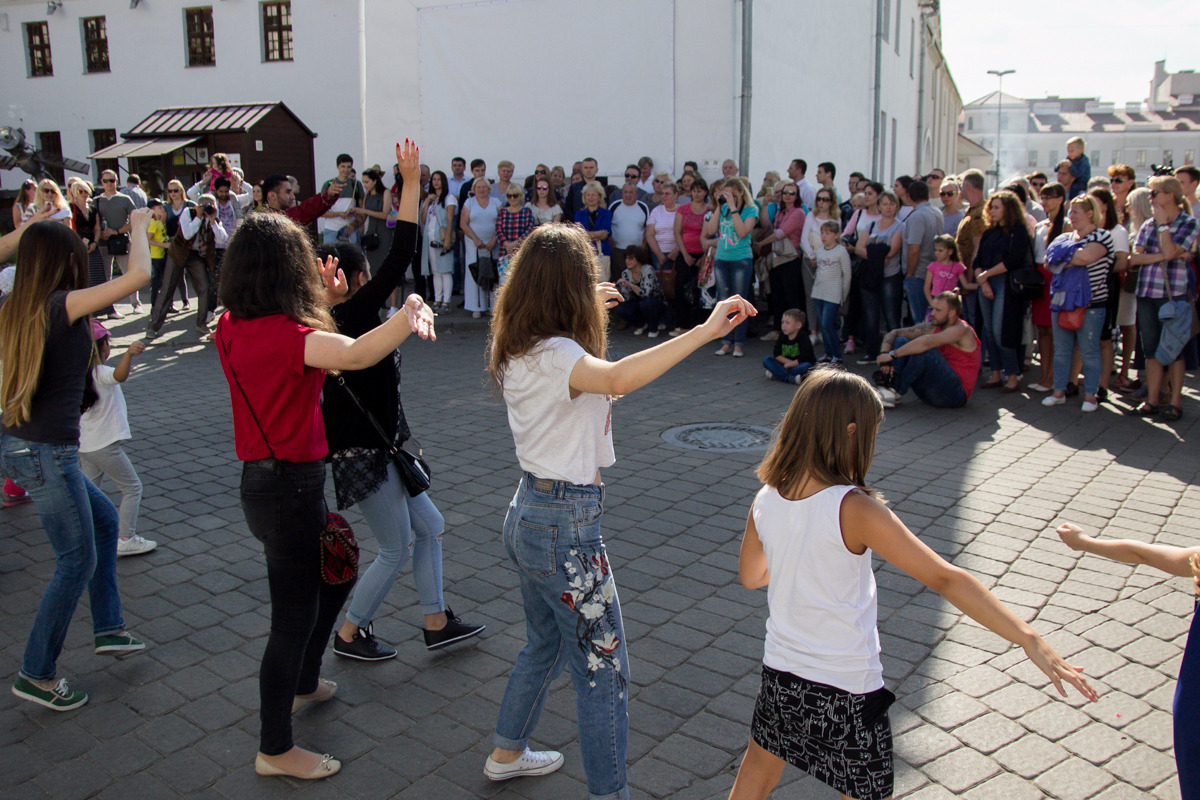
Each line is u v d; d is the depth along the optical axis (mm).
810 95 15156
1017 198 7910
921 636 3768
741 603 4098
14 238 4098
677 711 3242
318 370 2613
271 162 19219
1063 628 3814
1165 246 6770
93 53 23141
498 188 12344
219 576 4422
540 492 2430
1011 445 6559
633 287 10977
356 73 20922
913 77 26797
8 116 23938
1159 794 2768
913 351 7531
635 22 12086
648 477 5875
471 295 12125
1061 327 7504
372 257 12227
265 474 2660
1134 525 4953
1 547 4770
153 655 3662
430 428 7164
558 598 2430
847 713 2146
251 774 2896
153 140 18859
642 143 12375
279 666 2779
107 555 3574
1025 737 3064
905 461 6180
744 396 8141
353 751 3018
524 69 12734
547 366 2354
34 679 3205
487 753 3012
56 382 3113
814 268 10352
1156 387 7230
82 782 2852
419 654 3684
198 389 8664
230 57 21859
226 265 2631
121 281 3107
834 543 2145
